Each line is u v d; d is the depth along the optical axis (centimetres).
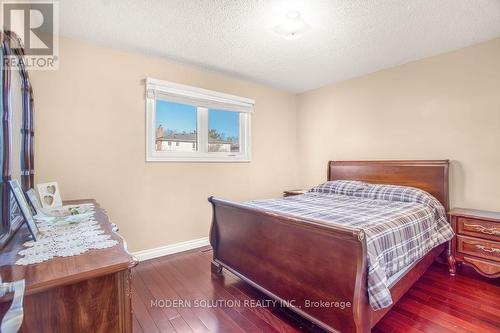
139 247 278
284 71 333
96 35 235
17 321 61
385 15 205
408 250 181
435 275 243
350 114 365
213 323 172
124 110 267
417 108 300
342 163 363
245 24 218
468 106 265
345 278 137
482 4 191
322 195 312
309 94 418
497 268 218
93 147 249
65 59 235
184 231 310
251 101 371
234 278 237
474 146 262
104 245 101
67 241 106
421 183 287
